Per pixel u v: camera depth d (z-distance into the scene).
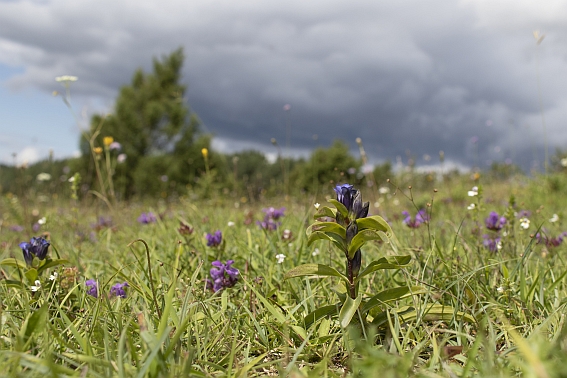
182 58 54.56
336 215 2.73
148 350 2.10
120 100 49.22
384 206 8.25
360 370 2.15
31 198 11.39
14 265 3.39
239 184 9.95
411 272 3.71
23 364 1.99
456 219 6.80
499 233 4.74
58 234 7.70
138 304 3.19
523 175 13.59
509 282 3.34
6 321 2.67
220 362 2.48
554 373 1.50
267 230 5.46
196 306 2.94
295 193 10.29
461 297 2.99
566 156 14.71
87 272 4.15
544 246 4.96
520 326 2.79
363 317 2.76
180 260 4.46
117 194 11.52
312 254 4.43
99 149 7.28
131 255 5.09
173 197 13.52
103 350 2.44
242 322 3.05
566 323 2.47
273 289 3.43
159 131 49.00
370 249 4.95
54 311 3.10
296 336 2.81
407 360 1.88
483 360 2.16
